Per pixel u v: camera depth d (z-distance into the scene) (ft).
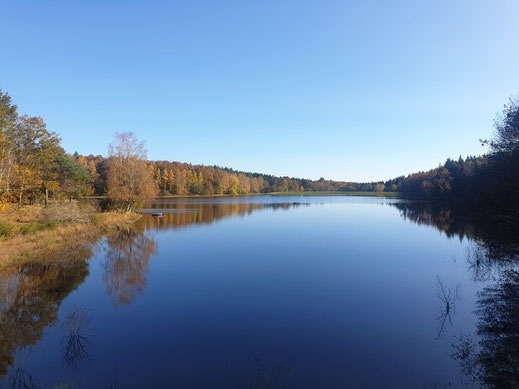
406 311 35.55
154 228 103.86
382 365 24.50
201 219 133.80
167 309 36.19
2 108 86.02
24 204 122.31
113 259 59.98
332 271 53.16
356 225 115.34
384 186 638.12
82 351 26.43
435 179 304.91
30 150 111.45
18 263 53.36
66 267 52.60
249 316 34.32
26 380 22.31
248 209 195.52
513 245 66.54
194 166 455.22
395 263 58.44
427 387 21.57
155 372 23.52
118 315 34.30
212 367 24.22
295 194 576.20
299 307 36.96
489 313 33.73
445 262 58.85
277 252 68.28
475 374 22.97
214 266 56.18
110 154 136.36
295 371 23.67
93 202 137.39
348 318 33.76
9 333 29.43
